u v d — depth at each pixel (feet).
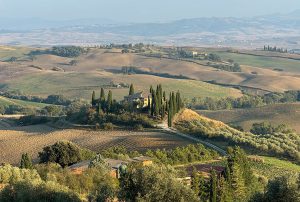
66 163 472.03
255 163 538.06
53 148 476.95
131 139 651.25
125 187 237.45
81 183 312.29
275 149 614.75
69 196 256.73
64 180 311.68
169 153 524.93
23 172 317.63
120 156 492.54
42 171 339.16
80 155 484.74
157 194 228.22
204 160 538.06
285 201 231.09
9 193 256.32
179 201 229.25
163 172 242.99
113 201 253.24
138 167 250.16
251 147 625.41
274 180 238.27
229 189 331.98
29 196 249.14
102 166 378.12
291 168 534.78
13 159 604.49
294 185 232.53
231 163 370.94
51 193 254.47
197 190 320.91
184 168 473.67
